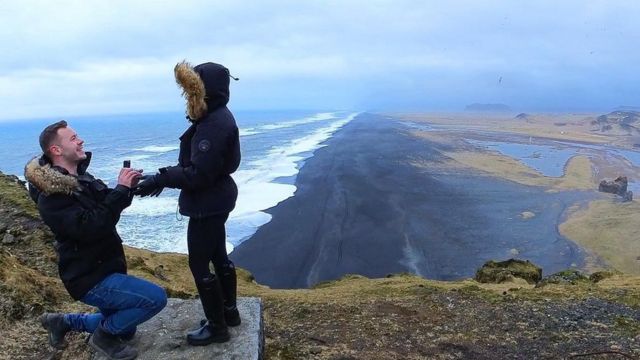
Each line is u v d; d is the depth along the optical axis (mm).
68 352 4980
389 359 6000
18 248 7941
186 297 7609
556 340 6559
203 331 4496
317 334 6707
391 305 7867
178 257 12070
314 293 9039
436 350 6309
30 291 5922
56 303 6031
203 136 3818
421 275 26516
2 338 5141
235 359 4344
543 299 8109
